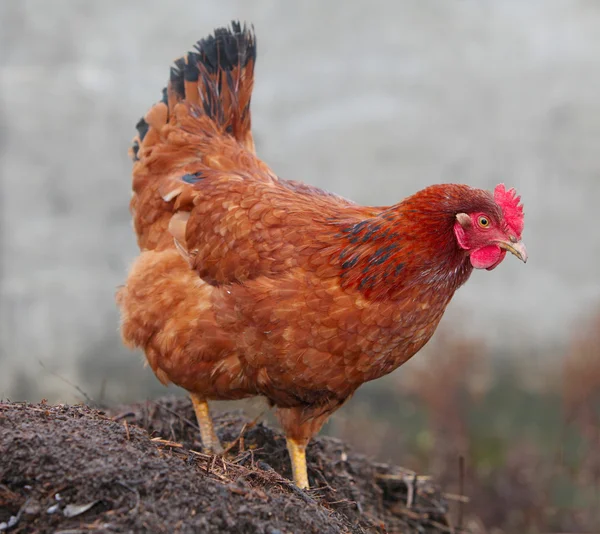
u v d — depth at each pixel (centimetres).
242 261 434
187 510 332
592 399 1002
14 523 326
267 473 395
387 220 409
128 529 316
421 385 1010
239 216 446
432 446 956
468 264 423
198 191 483
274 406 477
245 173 504
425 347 1030
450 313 1088
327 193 498
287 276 416
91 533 313
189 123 541
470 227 404
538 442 1000
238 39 563
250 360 432
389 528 527
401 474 586
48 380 1053
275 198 453
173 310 461
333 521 380
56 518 325
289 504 360
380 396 1082
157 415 555
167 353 463
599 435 975
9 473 336
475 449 968
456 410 995
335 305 405
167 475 345
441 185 415
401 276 402
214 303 440
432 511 571
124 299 499
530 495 896
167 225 504
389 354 423
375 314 404
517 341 1142
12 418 364
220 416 575
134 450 359
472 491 888
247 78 563
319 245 420
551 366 1103
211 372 454
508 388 1090
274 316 412
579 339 1038
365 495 538
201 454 399
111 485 334
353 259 406
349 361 416
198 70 557
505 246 399
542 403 1073
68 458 343
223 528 330
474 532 680
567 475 950
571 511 904
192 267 460
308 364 415
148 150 539
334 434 966
